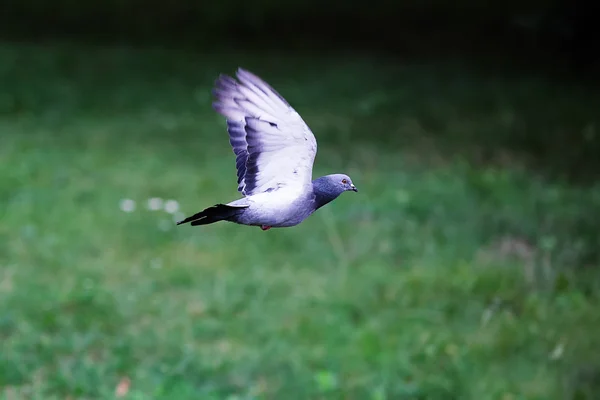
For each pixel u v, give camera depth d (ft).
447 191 47.83
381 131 59.93
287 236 41.98
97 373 29.78
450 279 37.06
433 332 33.47
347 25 83.51
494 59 79.15
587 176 54.03
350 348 31.94
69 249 39.93
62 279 36.99
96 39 80.79
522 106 66.18
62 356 31.40
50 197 45.75
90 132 57.57
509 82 72.33
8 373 29.63
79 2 82.79
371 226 43.27
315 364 31.07
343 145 56.65
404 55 80.28
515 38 81.35
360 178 50.52
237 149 18.29
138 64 72.90
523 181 51.47
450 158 55.72
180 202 45.91
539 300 35.17
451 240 41.81
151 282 37.04
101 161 51.85
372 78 71.36
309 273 38.47
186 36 81.87
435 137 59.52
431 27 83.35
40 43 78.18
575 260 39.11
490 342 32.48
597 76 75.77
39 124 59.11
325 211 44.55
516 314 34.88
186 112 62.80
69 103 63.52
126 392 29.25
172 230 42.42
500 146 58.29
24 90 65.00
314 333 32.94
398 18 83.76
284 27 83.41
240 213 16.30
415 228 43.19
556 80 74.18
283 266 39.17
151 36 81.71
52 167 50.47
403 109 64.90
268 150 17.70
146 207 44.83
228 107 18.22
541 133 60.39
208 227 43.04
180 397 28.37
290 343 32.48
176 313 34.65
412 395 29.17
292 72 72.28
